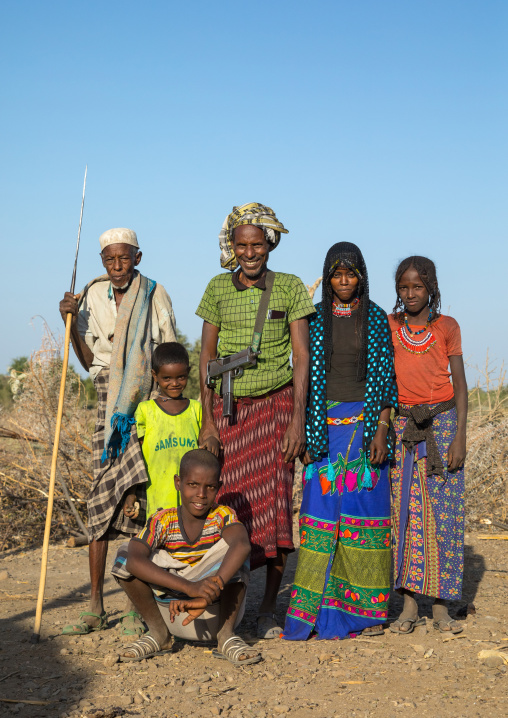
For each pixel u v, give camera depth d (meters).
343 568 4.45
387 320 4.54
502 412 9.29
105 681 3.68
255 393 4.43
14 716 3.25
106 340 4.75
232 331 4.53
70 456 8.62
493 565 6.57
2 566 6.82
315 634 4.49
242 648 3.92
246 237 4.43
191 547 4.05
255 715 3.22
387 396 4.46
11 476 8.30
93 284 4.88
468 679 3.63
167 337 4.83
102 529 4.52
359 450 4.45
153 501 4.41
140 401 4.56
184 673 3.79
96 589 4.59
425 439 4.57
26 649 4.18
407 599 4.57
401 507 4.59
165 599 3.98
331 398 4.52
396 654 4.05
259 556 4.37
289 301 4.48
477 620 4.69
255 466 4.43
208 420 4.52
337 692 3.49
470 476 8.79
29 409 8.80
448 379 4.59
